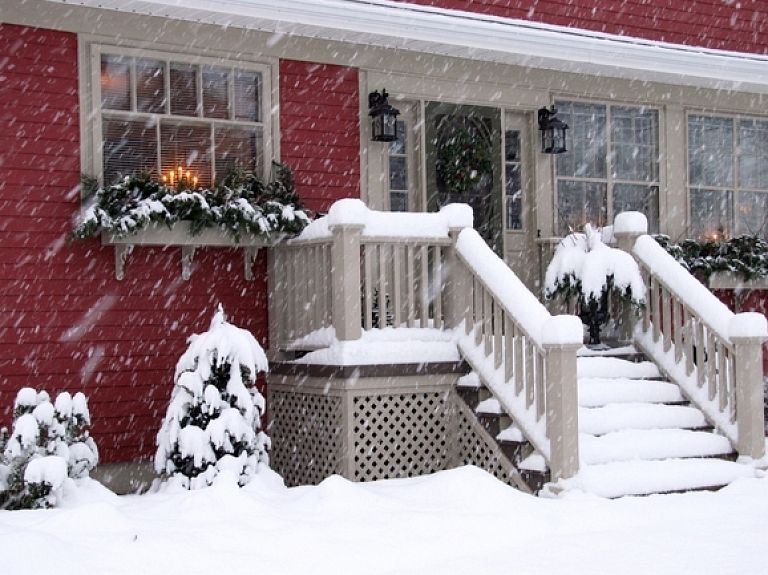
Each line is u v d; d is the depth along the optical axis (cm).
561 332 768
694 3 1212
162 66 916
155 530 613
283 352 944
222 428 780
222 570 553
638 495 777
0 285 838
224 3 876
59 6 866
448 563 579
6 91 847
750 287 1151
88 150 873
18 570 523
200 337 814
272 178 953
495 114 1094
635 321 1005
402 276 1008
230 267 940
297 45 973
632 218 1012
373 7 935
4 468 740
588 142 1131
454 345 894
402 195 1042
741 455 872
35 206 852
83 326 869
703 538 644
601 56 1058
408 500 720
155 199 864
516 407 817
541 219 1095
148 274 902
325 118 988
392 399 869
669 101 1167
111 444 876
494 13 1076
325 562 574
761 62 1139
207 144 935
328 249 884
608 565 573
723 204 1207
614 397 907
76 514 618
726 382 901
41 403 777
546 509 707
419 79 1033
